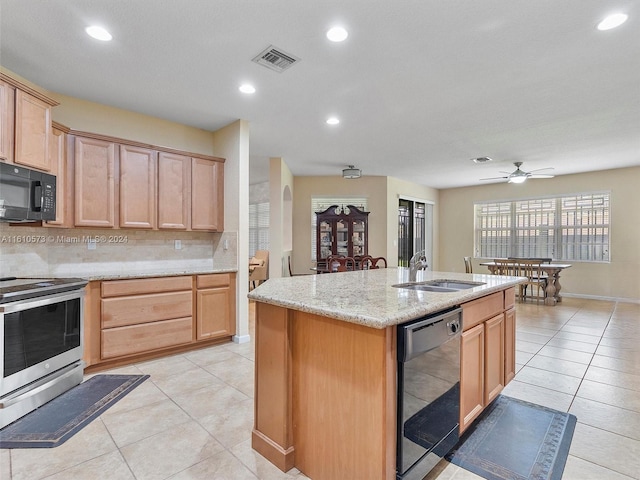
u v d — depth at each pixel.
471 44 2.35
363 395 1.43
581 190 6.76
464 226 8.52
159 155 3.56
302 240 7.21
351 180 7.24
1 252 2.73
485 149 5.04
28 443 1.92
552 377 2.89
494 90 3.08
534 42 2.32
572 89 3.05
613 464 1.76
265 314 1.83
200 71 2.73
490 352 2.19
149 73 2.76
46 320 2.42
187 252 4.02
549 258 6.58
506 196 7.83
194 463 1.76
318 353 1.62
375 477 1.39
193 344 3.57
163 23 2.12
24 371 2.25
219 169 4.01
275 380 1.76
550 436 2.02
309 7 1.97
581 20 2.08
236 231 3.83
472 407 1.96
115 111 3.46
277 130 4.21
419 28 2.17
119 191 3.30
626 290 6.29
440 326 1.62
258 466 1.74
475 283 2.44
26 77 2.82
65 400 2.45
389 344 1.38
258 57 2.52
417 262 2.64
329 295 1.81
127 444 1.92
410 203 8.09
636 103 3.34
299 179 7.26
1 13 2.01
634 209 6.20
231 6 1.96
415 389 1.50
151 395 2.53
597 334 4.16
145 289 3.19
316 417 1.62
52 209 2.69
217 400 2.46
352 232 6.80
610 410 2.32
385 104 3.40
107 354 2.98
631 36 2.24
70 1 1.92
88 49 2.41
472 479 1.66
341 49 2.42
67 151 3.02
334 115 3.69
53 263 3.16
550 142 4.66
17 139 2.40
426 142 4.69
